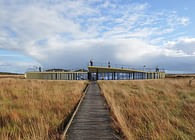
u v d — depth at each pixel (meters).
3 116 6.05
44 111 6.95
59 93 11.89
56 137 4.30
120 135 4.36
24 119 5.89
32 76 44.12
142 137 4.50
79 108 7.91
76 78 40.88
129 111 7.03
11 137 4.44
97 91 15.79
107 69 39.31
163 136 4.27
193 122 5.45
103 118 6.06
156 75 48.47
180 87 15.44
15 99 9.57
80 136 4.29
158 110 7.00
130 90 14.91
